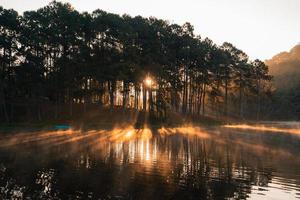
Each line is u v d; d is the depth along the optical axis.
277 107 158.50
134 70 78.50
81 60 76.56
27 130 58.28
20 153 32.78
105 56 79.50
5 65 74.06
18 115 75.44
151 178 22.47
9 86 76.00
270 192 19.81
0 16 72.12
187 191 19.55
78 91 75.50
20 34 73.88
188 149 38.72
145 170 25.19
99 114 78.94
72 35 77.75
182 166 27.34
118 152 34.56
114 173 23.80
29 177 22.08
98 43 80.94
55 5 80.94
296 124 107.75
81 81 77.69
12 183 20.41
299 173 25.25
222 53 110.94
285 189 20.56
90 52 78.44
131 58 79.94
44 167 25.61
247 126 92.06
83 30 79.44
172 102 100.00
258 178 23.36
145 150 36.62
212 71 108.19
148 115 84.19
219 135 60.25
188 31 98.81
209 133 64.06
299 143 48.09
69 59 76.88
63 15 78.19
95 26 78.81
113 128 67.19
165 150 37.19
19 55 74.00
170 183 21.27
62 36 77.62
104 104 87.31
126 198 17.86
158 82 85.25
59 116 75.62
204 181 22.11
